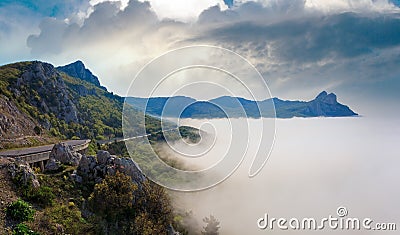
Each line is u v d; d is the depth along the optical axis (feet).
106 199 101.35
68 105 339.16
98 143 242.58
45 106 311.88
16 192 88.28
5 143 168.25
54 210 88.84
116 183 105.81
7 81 302.25
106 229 95.91
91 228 90.79
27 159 109.81
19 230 75.87
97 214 98.12
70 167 113.50
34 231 78.64
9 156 109.29
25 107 274.16
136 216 105.40
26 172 93.76
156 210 114.52
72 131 296.51
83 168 113.19
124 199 104.27
